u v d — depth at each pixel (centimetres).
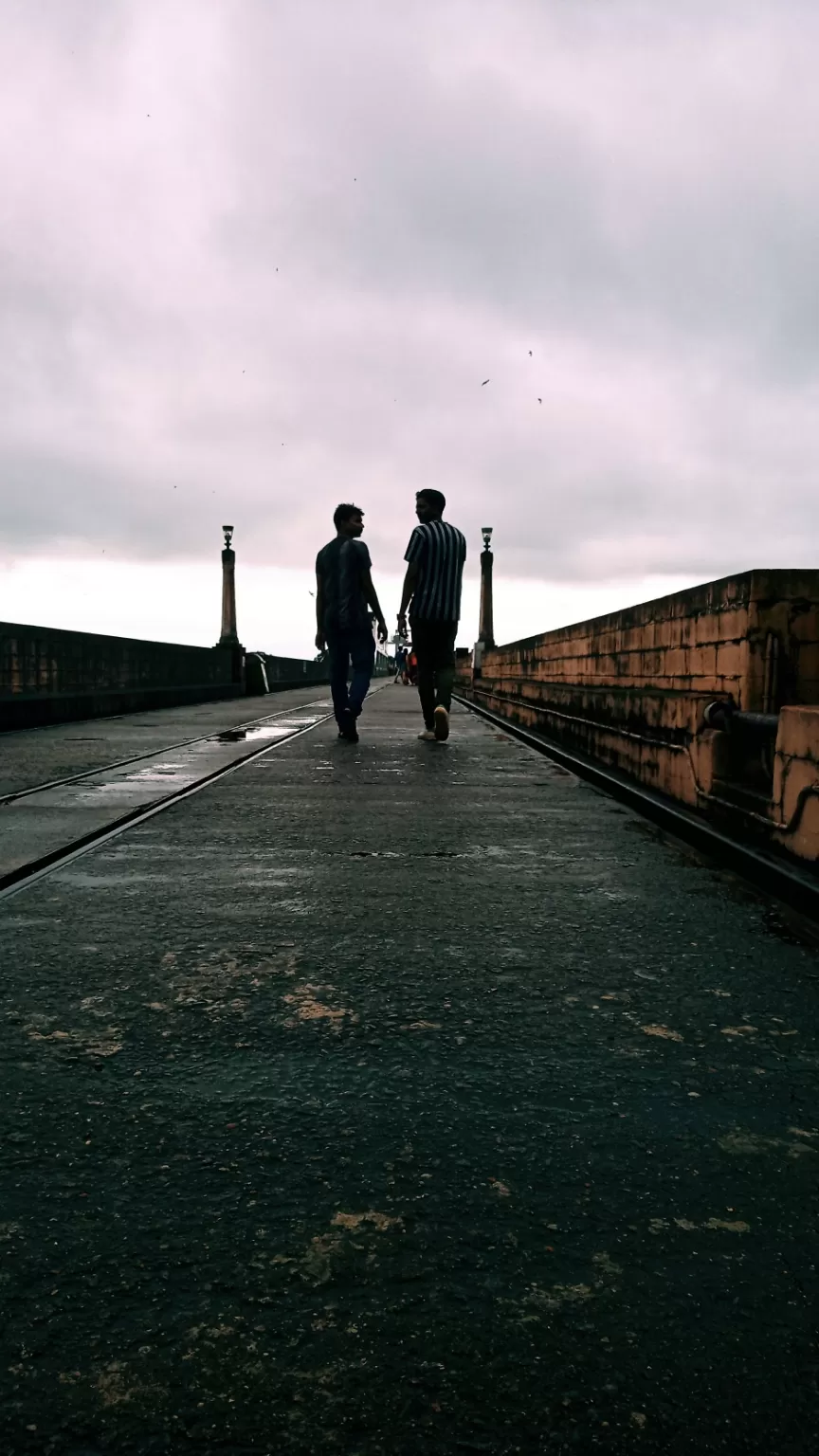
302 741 943
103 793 575
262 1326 120
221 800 559
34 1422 105
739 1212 146
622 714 651
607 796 590
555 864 396
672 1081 192
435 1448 102
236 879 363
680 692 565
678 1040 212
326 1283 128
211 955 270
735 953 276
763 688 446
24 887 348
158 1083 188
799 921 309
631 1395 109
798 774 347
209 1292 126
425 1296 126
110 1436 103
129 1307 123
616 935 294
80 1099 181
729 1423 106
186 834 454
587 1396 109
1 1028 215
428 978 252
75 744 910
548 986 247
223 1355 115
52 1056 201
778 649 445
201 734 1041
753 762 438
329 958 268
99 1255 133
